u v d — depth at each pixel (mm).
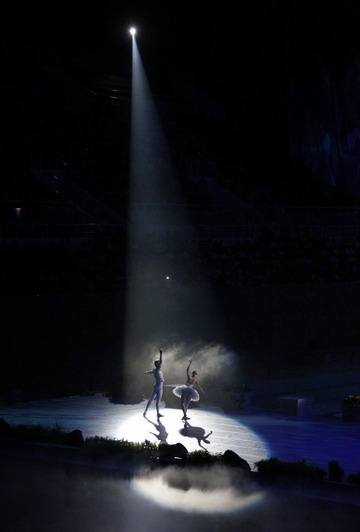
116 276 49062
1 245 48781
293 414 30469
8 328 40531
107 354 44562
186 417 28250
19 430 22578
